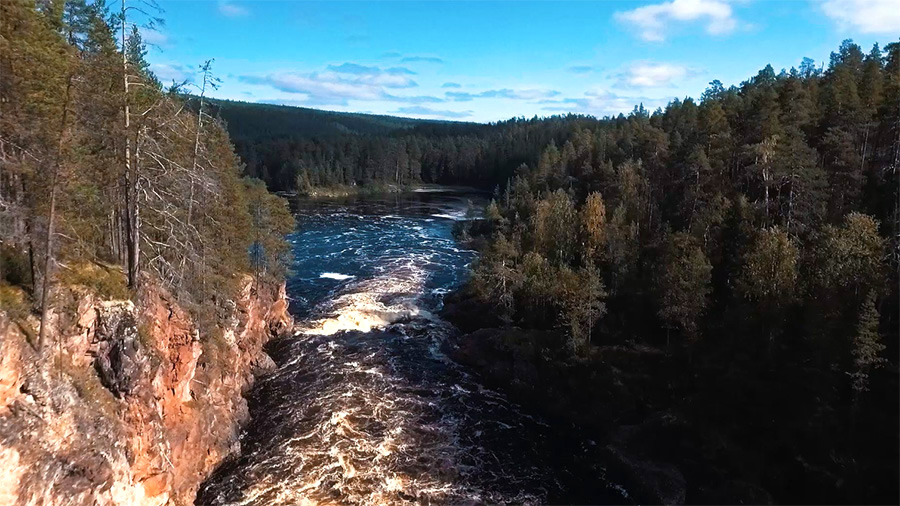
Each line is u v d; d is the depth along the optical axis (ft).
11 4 74.69
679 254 155.02
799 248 140.77
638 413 132.57
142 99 98.22
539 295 174.50
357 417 130.11
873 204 156.04
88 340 83.82
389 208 481.05
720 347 130.62
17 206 80.07
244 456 113.50
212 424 111.96
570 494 108.27
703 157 186.09
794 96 206.59
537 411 141.90
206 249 122.72
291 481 105.29
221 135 160.76
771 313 120.78
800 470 100.53
